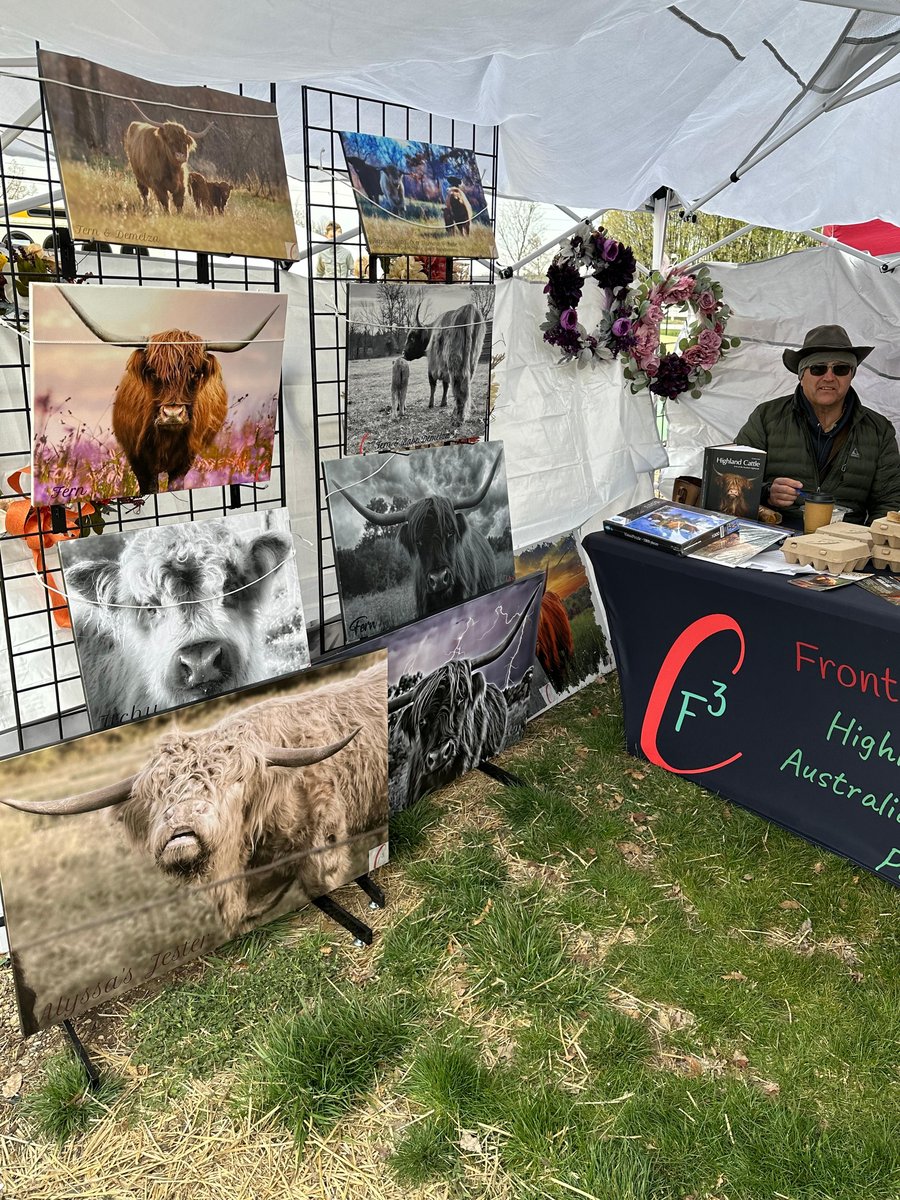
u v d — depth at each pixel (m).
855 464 3.62
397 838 2.80
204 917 2.08
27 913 1.74
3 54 2.00
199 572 2.11
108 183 1.75
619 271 3.53
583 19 1.87
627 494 4.47
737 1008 2.14
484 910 2.49
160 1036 2.03
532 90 2.68
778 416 3.77
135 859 1.89
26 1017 1.79
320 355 2.97
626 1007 2.15
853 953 2.34
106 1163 1.73
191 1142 1.77
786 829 2.88
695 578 2.85
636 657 3.25
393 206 2.43
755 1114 1.84
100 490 1.91
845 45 2.56
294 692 2.15
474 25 1.83
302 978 2.21
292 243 2.16
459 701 2.85
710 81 2.76
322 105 2.86
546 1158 1.74
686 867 2.70
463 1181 1.69
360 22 1.74
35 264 2.18
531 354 3.56
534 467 3.67
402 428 2.68
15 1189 1.68
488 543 3.04
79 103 1.68
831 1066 1.98
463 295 2.75
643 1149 1.76
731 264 4.79
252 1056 1.98
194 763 1.96
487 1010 2.12
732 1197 1.67
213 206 1.96
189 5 1.60
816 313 4.72
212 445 2.10
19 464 2.29
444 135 3.19
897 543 2.63
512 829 2.88
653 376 3.99
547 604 3.89
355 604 2.55
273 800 2.16
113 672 1.95
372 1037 2.00
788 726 2.78
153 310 1.82
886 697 2.46
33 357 1.67
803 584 2.58
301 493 3.03
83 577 1.89
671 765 3.24
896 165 3.50
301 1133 1.78
